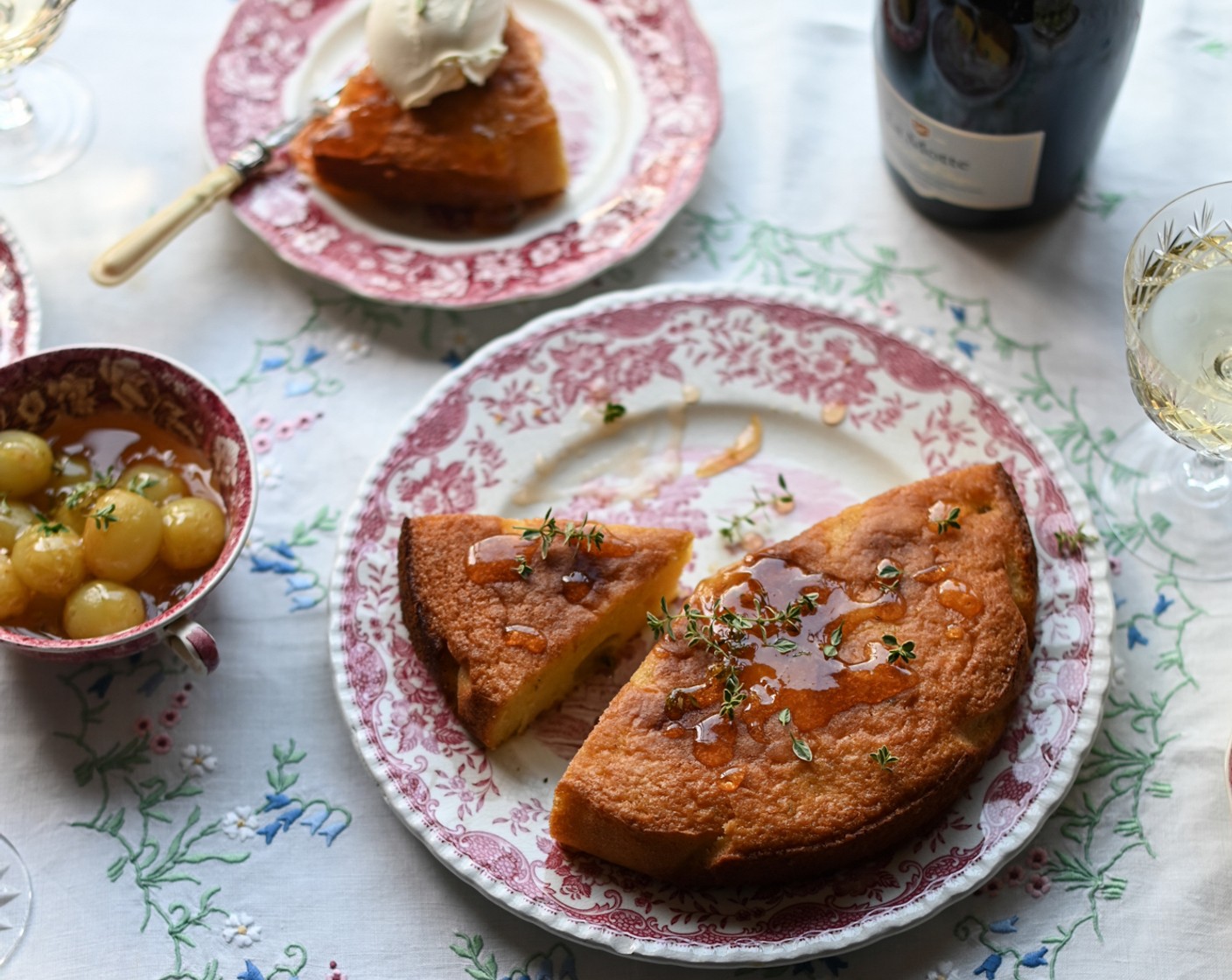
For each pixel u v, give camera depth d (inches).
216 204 32.4
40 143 32.9
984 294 31.4
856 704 27.2
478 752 28.1
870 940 26.5
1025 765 27.5
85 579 27.8
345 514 29.7
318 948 27.4
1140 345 27.6
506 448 30.0
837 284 31.6
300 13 33.4
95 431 29.5
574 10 33.4
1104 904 27.3
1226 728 28.2
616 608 28.4
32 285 30.7
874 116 33.0
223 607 29.4
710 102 32.4
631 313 30.6
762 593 28.0
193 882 27.8
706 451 30.2
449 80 31.5
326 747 28.6
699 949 26.5
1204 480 29.9
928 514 28.5
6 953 27.4
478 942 27.4
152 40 33.9
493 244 31.5
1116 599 29.2
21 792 28.3
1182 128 32.3
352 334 31.4
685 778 26.9
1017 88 29.2
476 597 28.2
